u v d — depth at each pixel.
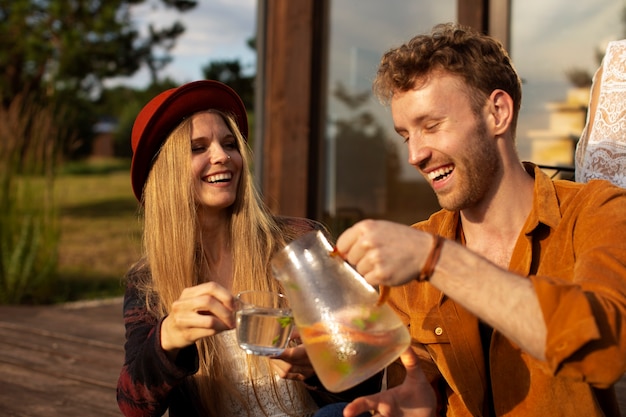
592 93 2.05
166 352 1.57
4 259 5.63
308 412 1.88
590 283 1.22
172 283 1.93
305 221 2.17
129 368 1.65
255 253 1.98
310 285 1.36
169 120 1.95
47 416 2.75
